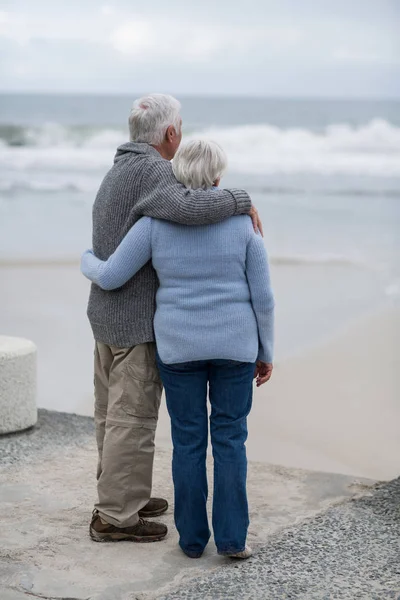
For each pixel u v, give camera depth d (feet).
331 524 17.30
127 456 16.08
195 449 15.52
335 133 159.33
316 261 68.18
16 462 21.53
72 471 20.95
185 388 15.39
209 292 15.03
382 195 115.24
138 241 15.16
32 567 15.35
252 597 14.05
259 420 30.22
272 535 17.07
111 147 154.61
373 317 49.19
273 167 143.74
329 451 26.99
